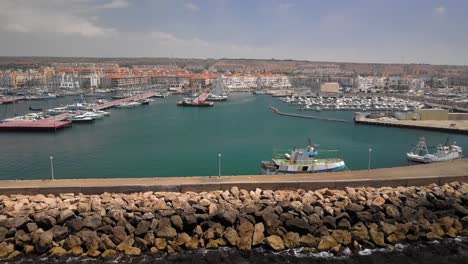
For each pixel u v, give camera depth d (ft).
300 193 109.40
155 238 90.58
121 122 392.88
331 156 236.22
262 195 107.04
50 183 111.86
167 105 578.66
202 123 389.39
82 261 84.99
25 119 375.66
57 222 92.94
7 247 86.69
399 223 98.94
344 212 99.50
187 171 194.80
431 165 138.31
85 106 476.54
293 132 331.77
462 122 379.35
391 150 255.91
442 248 92.58
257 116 455.22
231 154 235.40
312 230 94.79
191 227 94.07
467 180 121.90
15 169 201.98
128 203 101.09
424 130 349.41
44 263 84.17
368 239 93.66
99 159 223.30
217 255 87.71
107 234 91.09
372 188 113.60
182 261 85.25
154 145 265.95
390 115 422.82
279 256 88.02
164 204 100.27
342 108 533.14
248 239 91.15
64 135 310.86
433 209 106.11
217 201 103.09
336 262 86.12
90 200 102.01
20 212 95.09
